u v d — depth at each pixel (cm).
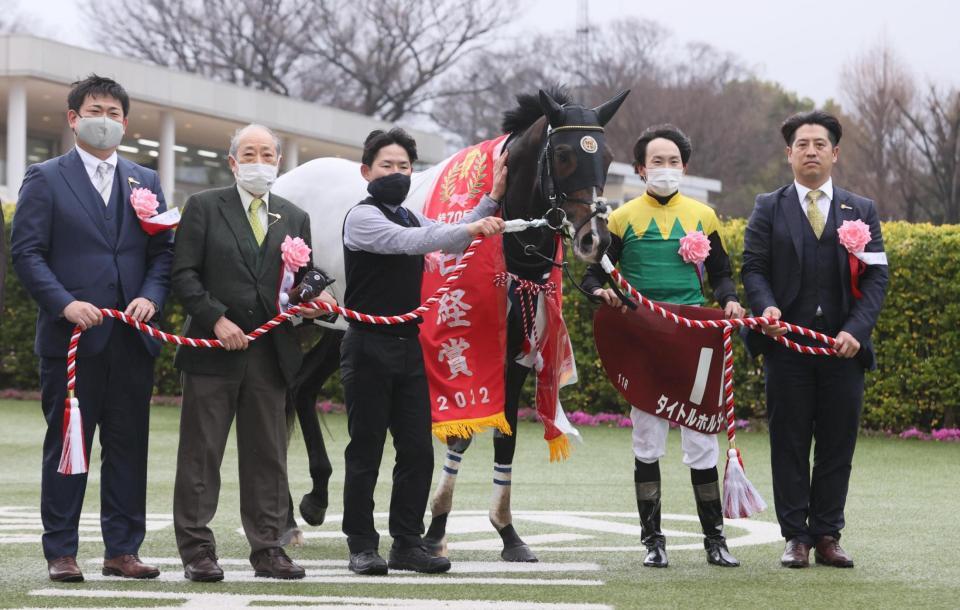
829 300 518
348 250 501
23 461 912
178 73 2609
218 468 475
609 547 564
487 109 4188
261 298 479
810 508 522
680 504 714
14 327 1463
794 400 515
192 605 411
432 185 568
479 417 510
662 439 522
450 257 525
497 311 515
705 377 515
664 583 463
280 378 486
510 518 532
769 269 530
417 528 501
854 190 3145
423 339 521
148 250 490
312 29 4141
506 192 523
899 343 1067
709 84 4166
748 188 3953
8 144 2366
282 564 473
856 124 3231
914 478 818
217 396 473
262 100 2847
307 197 677
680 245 522
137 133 2908
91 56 2423
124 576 470
